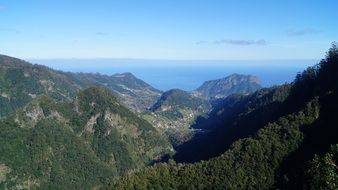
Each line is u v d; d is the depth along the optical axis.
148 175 190.88
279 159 185.50
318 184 91.00
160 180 187.75
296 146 188.38
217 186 180.75
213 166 190.12
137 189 183.62
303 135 191.75
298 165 178.00
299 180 167.38
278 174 180.38
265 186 178.00
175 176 190.25
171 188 184.62
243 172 184.25
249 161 187.88
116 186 186.75
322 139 184.88
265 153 189.88
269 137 197.00
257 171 183.75
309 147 185.12
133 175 194.12
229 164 190.12
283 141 192.62
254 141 195.25
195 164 197.38
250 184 179.38
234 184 179.88
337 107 194.50
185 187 183.38
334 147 95.25
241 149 197.12
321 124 192.25
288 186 171.38
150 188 184.50
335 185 84.31
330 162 90.00
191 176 187.75
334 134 182.62
